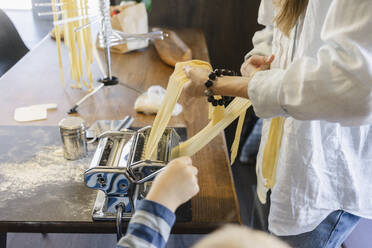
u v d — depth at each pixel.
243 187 2.39
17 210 0.98
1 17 2.14
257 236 0.44
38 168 1.13
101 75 1.78
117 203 0.95
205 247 0.42
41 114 1.42
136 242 0.61
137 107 1.46
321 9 0.81
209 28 2.50
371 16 0.67
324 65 0.73
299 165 0.93
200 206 1.02
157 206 0.64
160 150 0.99
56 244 1.89
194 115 1.45
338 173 0.94
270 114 0.83
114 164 0.95
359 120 0.74
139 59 1.96
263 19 1.22
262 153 1.19
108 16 1.49
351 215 1.02
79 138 1.15
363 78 0.69
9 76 1.74
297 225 0.99
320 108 0.75
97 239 1.93
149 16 2.47
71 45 1.57
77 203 1.01
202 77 0.92
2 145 1.23
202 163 1.19
